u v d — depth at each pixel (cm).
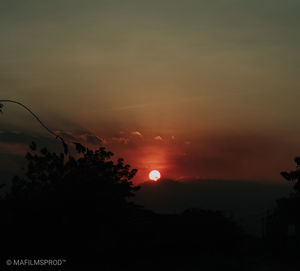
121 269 2048
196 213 3750
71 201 1947
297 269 2541
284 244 4225
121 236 2177
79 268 1831
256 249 4706
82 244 1933
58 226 1855
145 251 2408
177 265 2456
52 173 2239
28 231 1794
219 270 2416
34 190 2138
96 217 1981
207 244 3438
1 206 1833
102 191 2070
